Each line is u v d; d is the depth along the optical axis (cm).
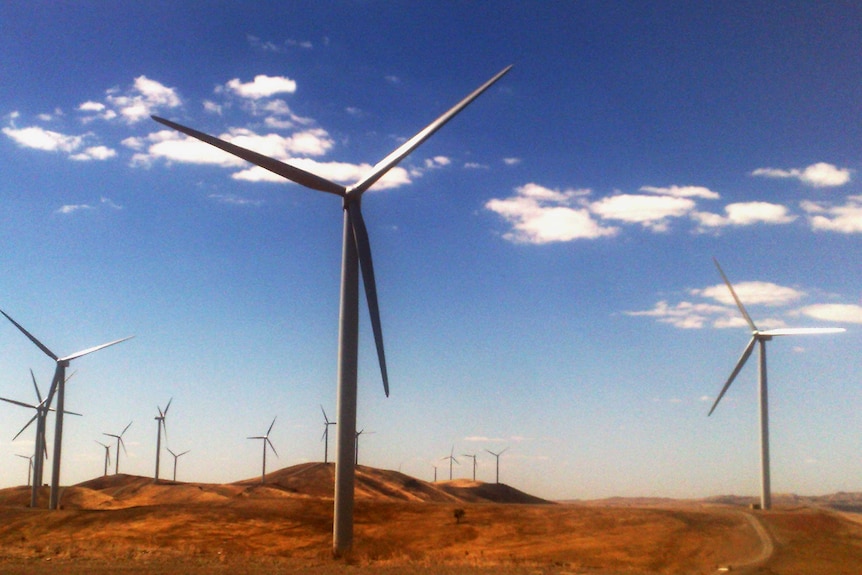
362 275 6009
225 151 5734
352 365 5762
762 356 10300
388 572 4356
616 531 7919
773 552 6116
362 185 5959
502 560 5597
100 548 6072
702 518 8312
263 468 17825
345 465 5641
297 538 8281
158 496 16950
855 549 6253
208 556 5425
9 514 9544
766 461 10088
